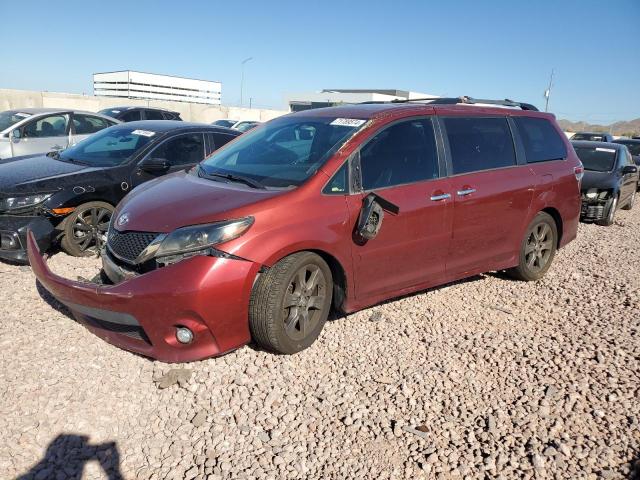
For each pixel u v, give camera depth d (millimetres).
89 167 6031
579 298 5352
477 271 5070
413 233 4340
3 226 5207
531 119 5695
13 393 3240
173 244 3441
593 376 3797
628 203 12594
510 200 5102
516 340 4320
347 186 4000
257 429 3096
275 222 3594
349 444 3010
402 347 4102
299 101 61594
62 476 2705
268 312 3588
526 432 3156
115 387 3383
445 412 3326
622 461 2949
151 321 3377
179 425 3105
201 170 4676
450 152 4711
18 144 9180
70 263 5480
